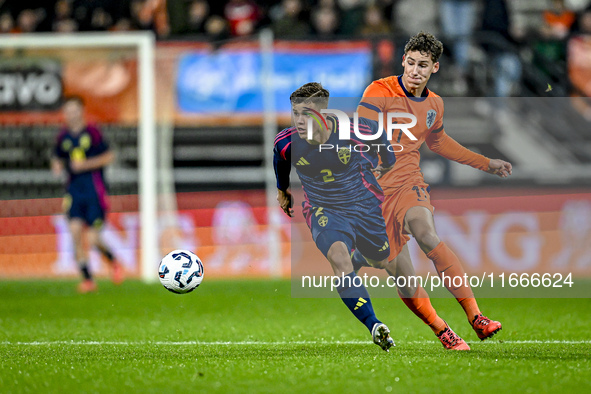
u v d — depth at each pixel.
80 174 38.56
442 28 50.53
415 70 20.73
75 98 38.41
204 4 51.78
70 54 44.88
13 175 45.75
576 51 49.88
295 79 44.78
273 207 44.72
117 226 45.12
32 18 53.06
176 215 45.47
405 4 50.75
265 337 23.61
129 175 45.50
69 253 45.25
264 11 52.59
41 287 40.38
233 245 44.91
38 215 45.66
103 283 42.12
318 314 29.77
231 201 45.34
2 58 44.81
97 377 16.66
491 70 49.19
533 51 50.00
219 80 44.94
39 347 21.59
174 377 16.55
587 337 23.03
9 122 45.22
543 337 23.03
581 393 14.80
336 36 46.44
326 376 16.45
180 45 45.00
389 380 15.98
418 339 22.72
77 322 27.62
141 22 52.34
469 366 17.47
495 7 49.94
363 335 23.98
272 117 44.91
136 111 45.09
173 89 45.00
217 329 25.59
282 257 44.56
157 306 32.50
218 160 46.59
